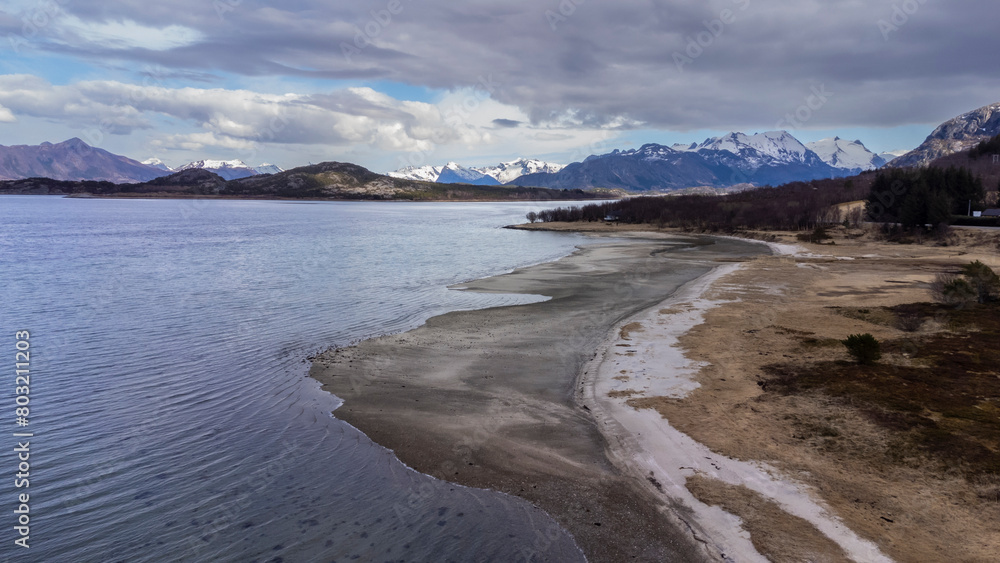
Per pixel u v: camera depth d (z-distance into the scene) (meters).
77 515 11.20
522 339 25.25
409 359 22.06
